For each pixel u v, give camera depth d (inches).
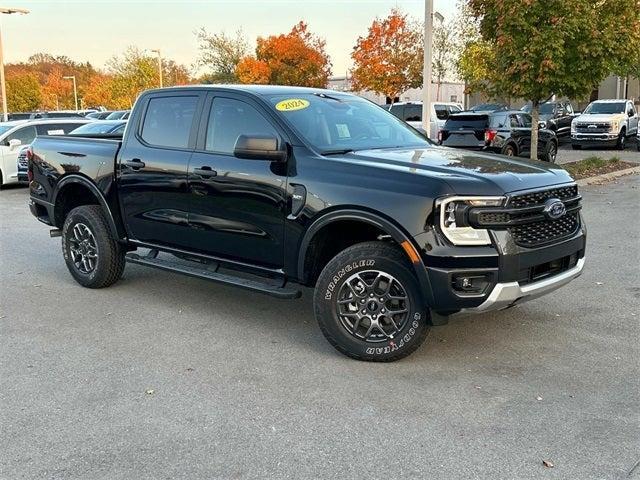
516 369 179.5
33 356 194.9
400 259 176.9
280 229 198.7
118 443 142.6
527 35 547.8
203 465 133.4
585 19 529.3
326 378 175.9
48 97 2928.2
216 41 2156.7
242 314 234.7
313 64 1893.5
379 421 150.9
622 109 1015.6
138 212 243.1
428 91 559.8
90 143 263.6
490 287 168.9
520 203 172.2
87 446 141.6
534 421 149.4
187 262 281.1
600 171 648.4
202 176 217.0
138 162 239.1
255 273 214.1
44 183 279.7
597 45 537.6
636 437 141.3
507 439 141.6
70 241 273.0
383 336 182.7
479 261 166.7
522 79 559.5
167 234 235.3
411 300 176.7
